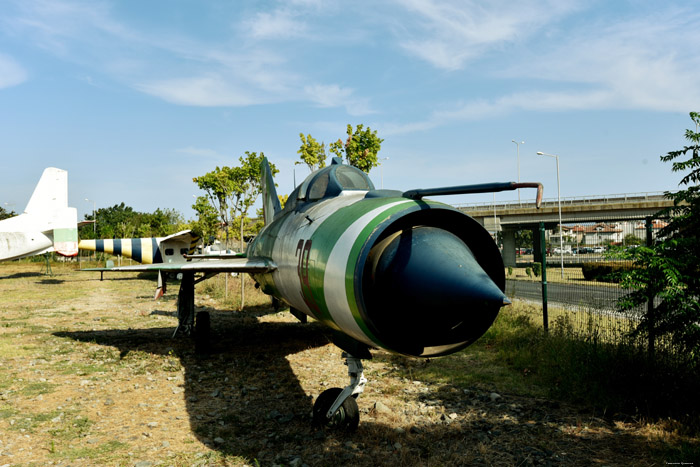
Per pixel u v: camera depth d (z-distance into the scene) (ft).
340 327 14.33
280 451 15.75
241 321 44.29
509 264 183.52
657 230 22.35
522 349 27.78
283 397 21.76
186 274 34.09
